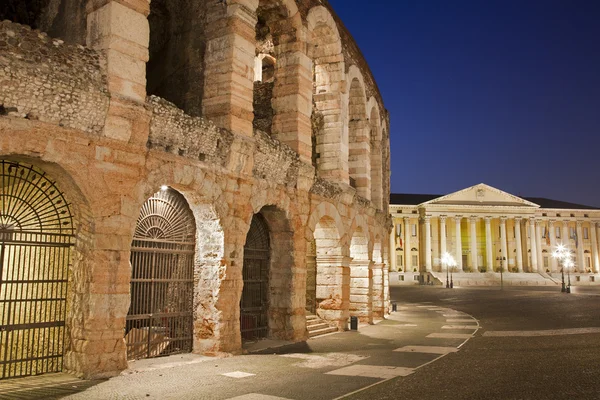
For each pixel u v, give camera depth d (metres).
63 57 11.91
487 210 97.88
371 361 15.00
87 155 12.09
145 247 15.02
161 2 18.67
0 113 10.75
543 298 47.91
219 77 16.64
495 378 12.27
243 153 16.27
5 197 13.23
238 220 16.25
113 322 12.34
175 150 14.27
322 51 24.28
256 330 19.17
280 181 18.80
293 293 19.38
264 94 22.94
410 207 98.50
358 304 26.52
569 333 21.28
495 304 42.12
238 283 16.17
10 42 10.90
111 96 12.38
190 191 15.00
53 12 14.81
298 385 11.56
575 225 102.19
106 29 12.86
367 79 29.30
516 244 97.44
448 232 100.75
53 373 12.15
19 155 11.09
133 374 12.43
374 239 28.56
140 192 13.13
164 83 18.05
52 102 11.38
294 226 19.48
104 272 12.24
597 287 76.62
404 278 90.44
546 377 12.33
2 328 11.49
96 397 10.19
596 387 11.20
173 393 10.69
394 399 10.27
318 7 22.23
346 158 24.20
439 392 10.85
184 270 15.95
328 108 23.97
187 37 17.75
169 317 15.62
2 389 10.62
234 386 11.43
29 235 13.40
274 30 20.84
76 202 12.41
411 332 22.91
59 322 12.47
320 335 21.41
